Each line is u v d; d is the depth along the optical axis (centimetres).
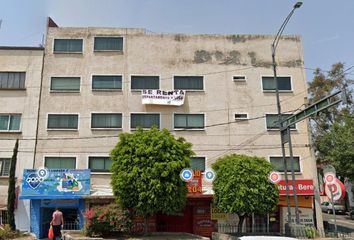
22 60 2914
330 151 3728
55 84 2886
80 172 2577
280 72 3034
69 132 2798
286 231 2242
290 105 2969
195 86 2958
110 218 1952
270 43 3094
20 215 2573
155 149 2059
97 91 2889
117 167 2083
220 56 3033
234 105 2938
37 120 2803
